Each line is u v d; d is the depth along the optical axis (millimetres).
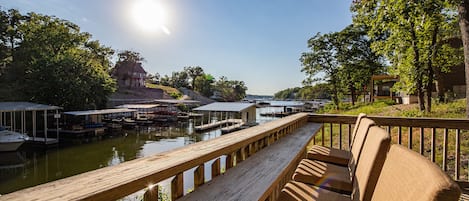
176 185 1145
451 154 4340
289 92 82125
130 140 18156
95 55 30859
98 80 22344
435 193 493
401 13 7793
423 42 8695
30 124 18953
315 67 22578
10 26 22500
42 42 22344
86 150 14906
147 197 967
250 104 29125
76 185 769
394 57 9477
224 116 36656
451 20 8070
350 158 2164
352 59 21000
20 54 21422
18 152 14016
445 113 8312
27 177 10297
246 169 1667
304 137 2932
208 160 1349
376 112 12289
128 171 942
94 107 22828
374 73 20688
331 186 1761
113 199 762
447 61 9195
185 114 33656
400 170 746
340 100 25078
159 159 1164
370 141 1283
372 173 1049
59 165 11930
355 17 9023
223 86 69250
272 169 1670
